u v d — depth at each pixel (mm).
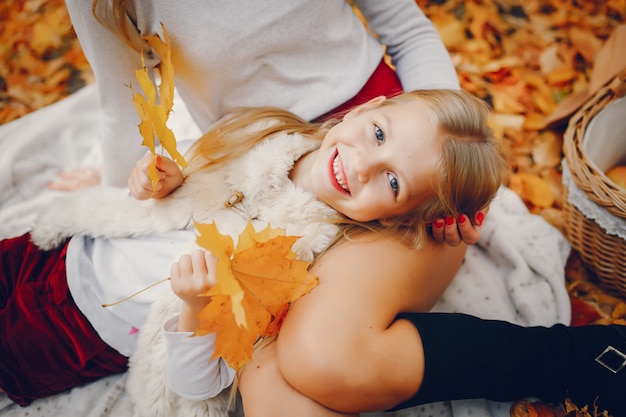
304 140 1181
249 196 1120
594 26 2055
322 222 1081
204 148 1219
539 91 1937
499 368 1028
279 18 1125
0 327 1099
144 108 882
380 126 1062
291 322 952
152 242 1144
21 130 1707
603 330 1138
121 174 1354
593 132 1401
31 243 1219
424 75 1347
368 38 1377
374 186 1051
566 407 1119
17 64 2023
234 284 715
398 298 1012
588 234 1403
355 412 968
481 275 1417
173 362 982
